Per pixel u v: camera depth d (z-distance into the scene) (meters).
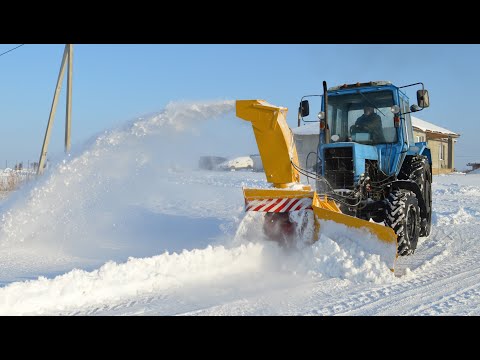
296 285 4.87
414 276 5.37
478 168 41.84
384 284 4.95
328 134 7.03
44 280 4.21
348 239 5.35
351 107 7.36
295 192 5.62
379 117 7.13
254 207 5.88
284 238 5.78
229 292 4.56
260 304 4.20
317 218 5.51
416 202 6.49
